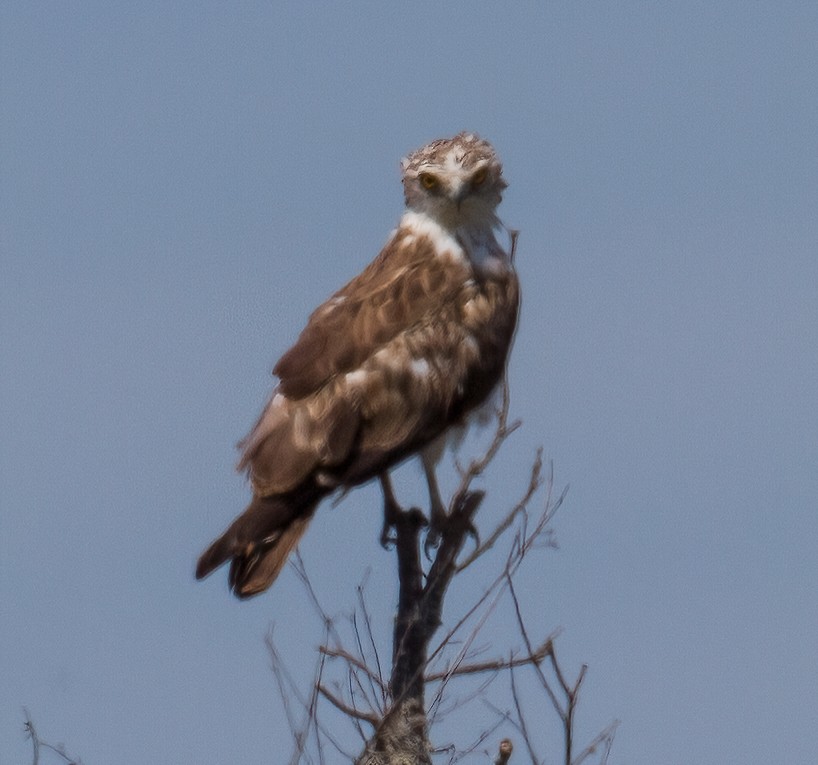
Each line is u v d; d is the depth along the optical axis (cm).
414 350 1469
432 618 1168
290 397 1414
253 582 1280
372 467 1404
